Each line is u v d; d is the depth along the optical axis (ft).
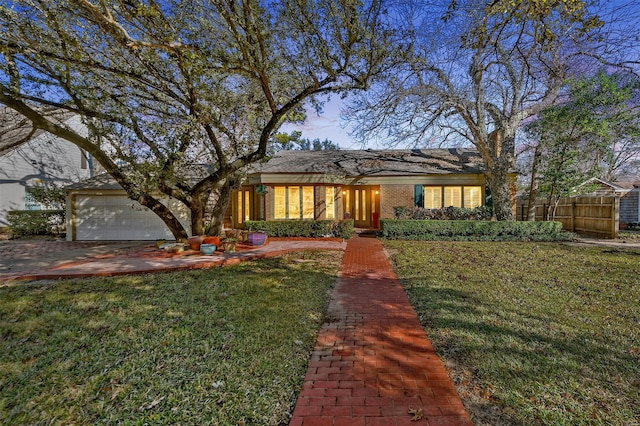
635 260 25.90
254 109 29.60
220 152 30.45
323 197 46.78
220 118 29.30
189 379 9.43
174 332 12.64
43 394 8.76
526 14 12.71
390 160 56.29
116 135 28.76
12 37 18.12
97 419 7.82
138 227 42.70
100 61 23.06
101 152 28.81
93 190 41.42
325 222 42.80
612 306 15.52
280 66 22.99
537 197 50.75
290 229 42.91
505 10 12.80
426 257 28.71
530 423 7.50
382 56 20.47
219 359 10.58
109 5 16.05
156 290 18.48
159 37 17.61
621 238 39.86
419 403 8.28
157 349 11.22
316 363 10.45
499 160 43.55
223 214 36.91
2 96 23.11
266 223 43.04
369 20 18.49
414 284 19.81
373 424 7.51
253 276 22.00
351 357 10.82
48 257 29.09
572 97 39.63
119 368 9.99
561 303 15.99
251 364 10.29
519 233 39.60
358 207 57.88
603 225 41.24
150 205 32.65
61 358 10.63
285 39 20.54
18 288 18.90
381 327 13.39
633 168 80.38
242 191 54.08
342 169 52.54
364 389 8.94
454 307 15.43
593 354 10.74
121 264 25.55
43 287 19.13
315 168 48.70
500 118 43.70
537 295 17.33
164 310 15.14
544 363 10.14
